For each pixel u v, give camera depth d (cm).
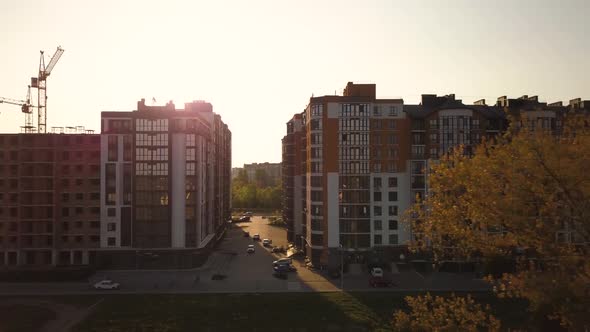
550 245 1917
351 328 5975
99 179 9812
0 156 9775
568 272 1880
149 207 9544
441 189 2306
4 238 9712
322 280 8719
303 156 11406
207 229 11294
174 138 9619
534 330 2123
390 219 9831
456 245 2383
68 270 8700
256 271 9638
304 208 11338
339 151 9888
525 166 1958
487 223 2073
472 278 8688
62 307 6944
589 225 1823
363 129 9888
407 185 9888
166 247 9562
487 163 2125
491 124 9769
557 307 1848
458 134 9556
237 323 6181
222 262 10625
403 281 8519
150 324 6156
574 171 1853
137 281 8619
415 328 2230
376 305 6944
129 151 9738
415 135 9869
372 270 9138
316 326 6050
